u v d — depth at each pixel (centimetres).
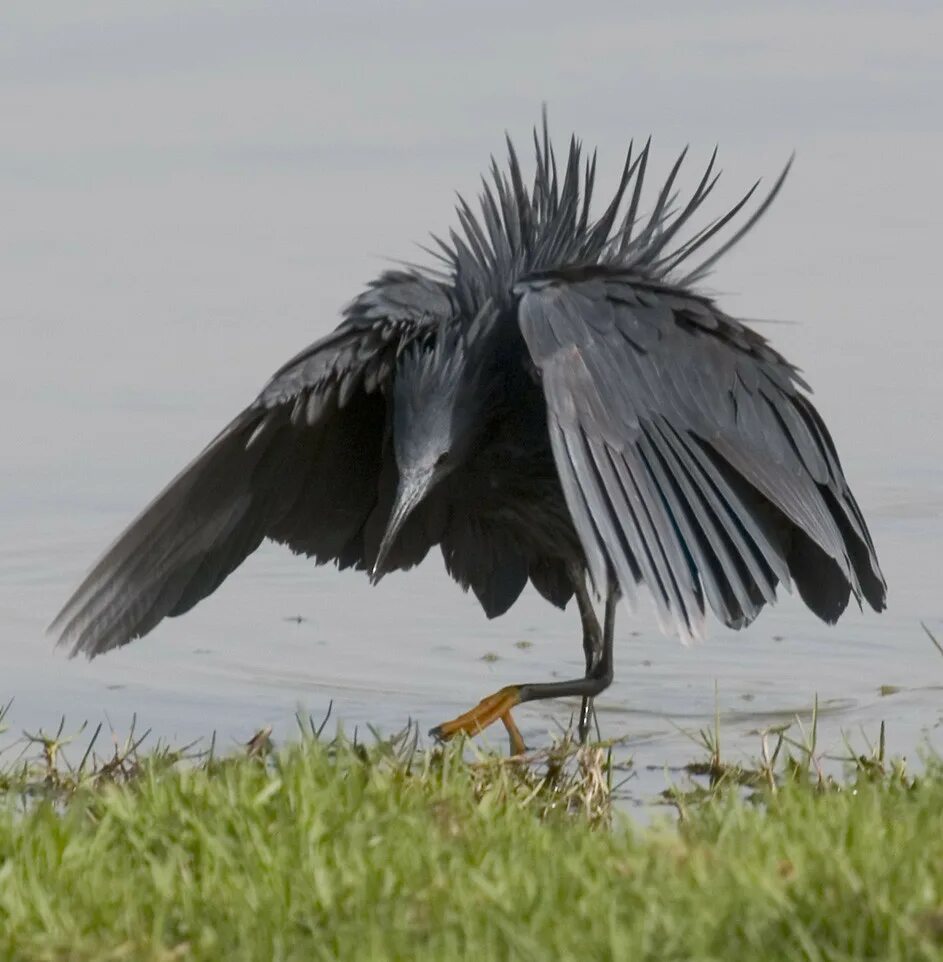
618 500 1076
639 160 1345
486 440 1239
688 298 1170
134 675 1517
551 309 1106
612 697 1458
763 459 1169
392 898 873
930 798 985
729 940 798
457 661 1545
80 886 893
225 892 890
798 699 1434
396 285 1199
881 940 795
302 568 1777
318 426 1204
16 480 1889
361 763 1098
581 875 873
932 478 1858
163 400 2045
